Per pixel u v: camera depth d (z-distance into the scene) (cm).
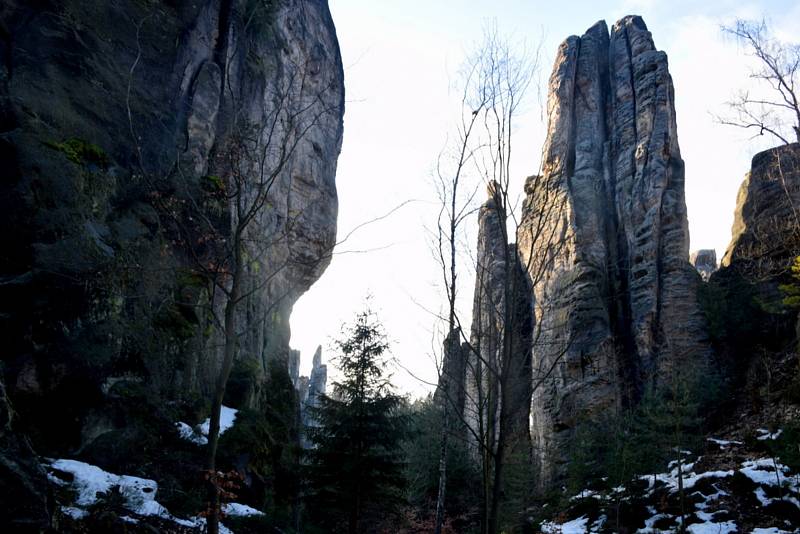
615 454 3462
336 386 2469
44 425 1548
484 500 1037
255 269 2853
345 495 2244
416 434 2581
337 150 4269
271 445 2517
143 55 2542
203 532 1407
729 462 3219
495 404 1109
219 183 2345
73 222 1783
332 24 4381
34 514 834
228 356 1055
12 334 1543
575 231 5456
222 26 3027
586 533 3075
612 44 6831
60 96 2122
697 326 4941
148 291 2016
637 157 5781
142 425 1797
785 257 4450
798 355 3934
